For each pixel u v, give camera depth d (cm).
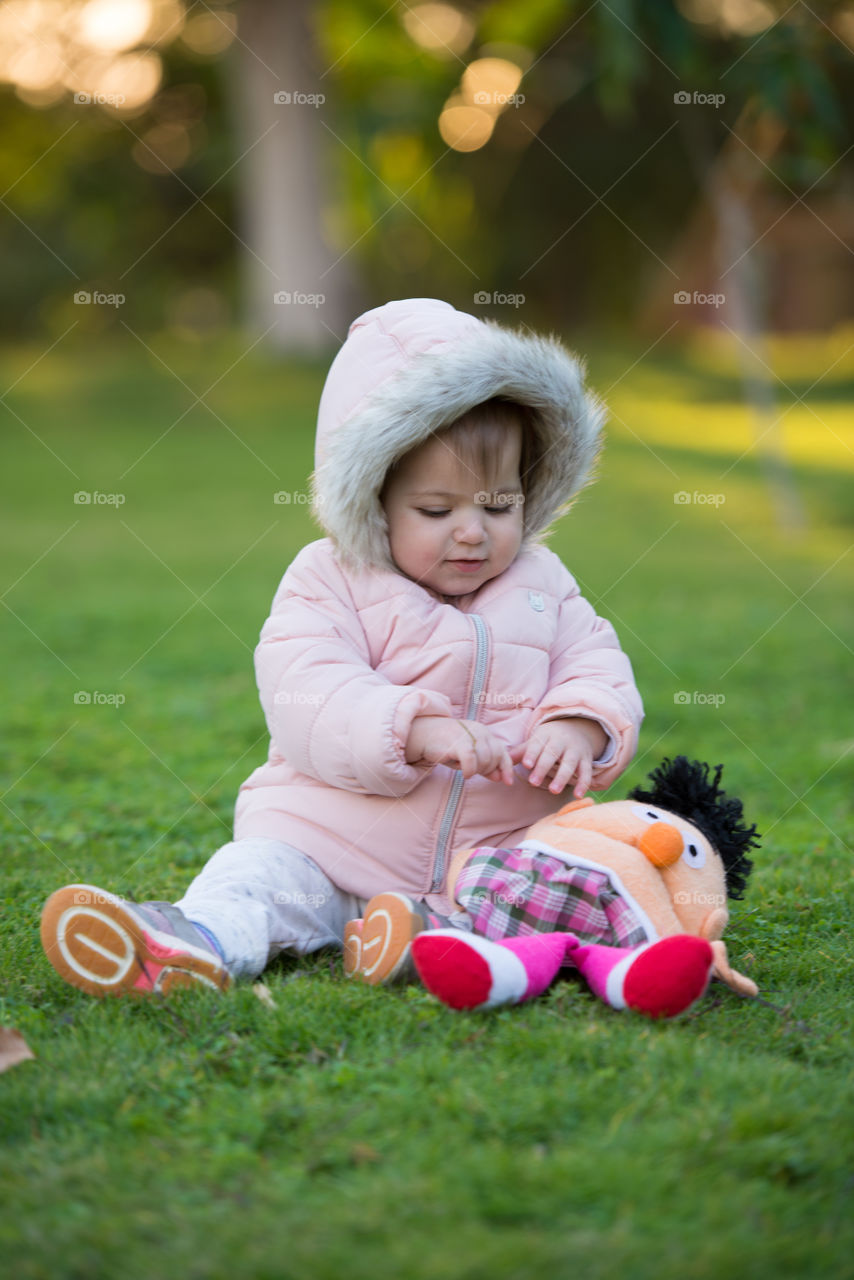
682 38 912
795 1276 140
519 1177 155
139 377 1612
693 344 1936
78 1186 158
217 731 479
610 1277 138
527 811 250
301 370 1606
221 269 2302
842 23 1022
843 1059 194
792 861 322
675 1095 177
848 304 1970
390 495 253
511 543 257
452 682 249
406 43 1397
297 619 250
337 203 1611
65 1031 205
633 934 221
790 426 1481
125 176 2081
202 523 1076
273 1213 150
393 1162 161
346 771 238
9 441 1375
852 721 502
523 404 258
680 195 1944
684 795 252
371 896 244
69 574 868
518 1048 190
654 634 676
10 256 2325
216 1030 202
